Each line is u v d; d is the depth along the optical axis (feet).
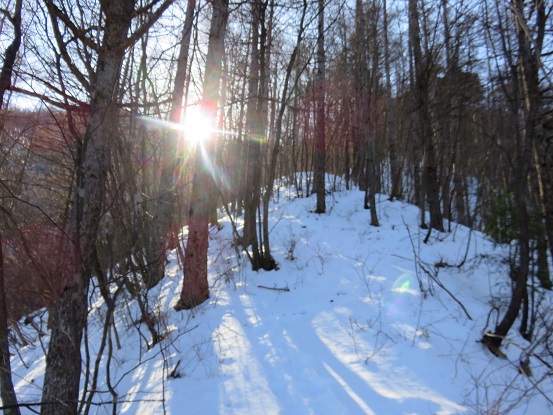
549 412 10.85
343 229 34.68
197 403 12.22
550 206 11.98
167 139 25.59
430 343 14.44
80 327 8.52
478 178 53.36
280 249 30.19
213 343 16.47
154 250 25.81
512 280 17.01
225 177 53.21
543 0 11.57
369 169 37.11
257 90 28.14
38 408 16.14
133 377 15.20
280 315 18.98
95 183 8.63
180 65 24.38
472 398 11.16
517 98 14.75
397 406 10.76
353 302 19.30
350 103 48.57
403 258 23.94
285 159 72.02
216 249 32.58
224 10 20.52
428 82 32.09
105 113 8.23
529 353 12.67
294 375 13.28
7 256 17.15
